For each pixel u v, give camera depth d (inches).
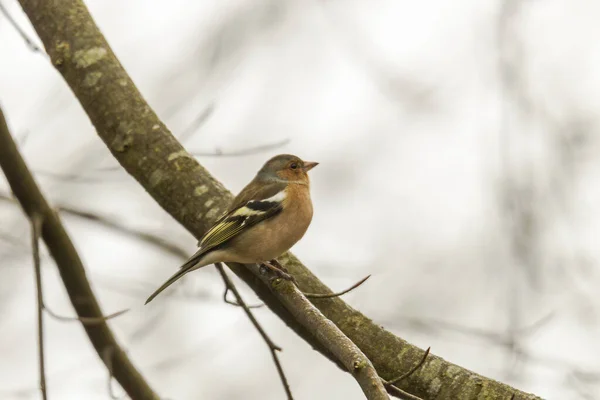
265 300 399.5
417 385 343.3
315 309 341.7
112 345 403.2
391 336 359.3
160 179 402.9
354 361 298.5
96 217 472.4
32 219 370.3
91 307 398.0
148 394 410.6
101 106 406.9
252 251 397.1
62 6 421.7
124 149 405.4
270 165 466.3
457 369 343.6
